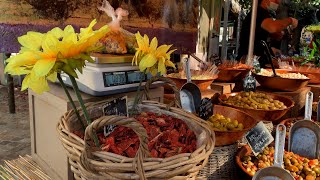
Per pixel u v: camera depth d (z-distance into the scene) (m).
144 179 0.64
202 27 3.62
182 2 2.71
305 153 1.36
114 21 1.19
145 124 0.96
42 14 1.91
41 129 1.24
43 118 1.20
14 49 1.86
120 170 0.65
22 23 1.86
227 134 1.10
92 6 2.10
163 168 0.66
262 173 0.93
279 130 0.90
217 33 3.93
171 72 2.06
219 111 1.46
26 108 4.48
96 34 0.74
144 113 1.07
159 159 0.67
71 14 2.02
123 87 1.12
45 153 1.22
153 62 0.98
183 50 2.85
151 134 0.90
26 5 1.85
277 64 3.05
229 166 1.17
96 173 0.67
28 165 1.25
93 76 1.04
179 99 1.10
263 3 3.02
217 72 2.13
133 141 0.83
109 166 0.65
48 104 1.15
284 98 1.91
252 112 1.62
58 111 1.07
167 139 0.89
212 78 1.97
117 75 1.10
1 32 1.80
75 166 0.75
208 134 0.85
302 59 3.38
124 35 1.21
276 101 1.77
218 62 2.51
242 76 2.29
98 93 1.06
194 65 2.48
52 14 1.95
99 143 0.81
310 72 2.54
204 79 1.88
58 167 1.12
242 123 1.38
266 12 3.11
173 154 0.80
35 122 1.29
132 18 2.31
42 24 1.93
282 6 4.04
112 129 0.89
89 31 0.77
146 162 0.66
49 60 0.69
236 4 6.12
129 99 1.16
